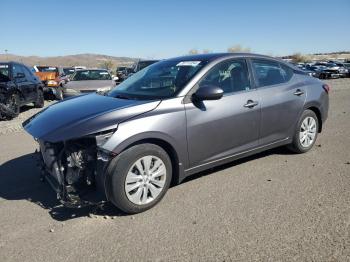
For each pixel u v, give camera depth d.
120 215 4.09
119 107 4.18
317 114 6.24
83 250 3.42
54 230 3.80
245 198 4.42
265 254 3.24
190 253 3.30
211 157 4.72
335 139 7.16
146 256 3.29
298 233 3.57
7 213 4.22
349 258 3.15
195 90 4.51
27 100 12.70
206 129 4.55
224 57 4.98
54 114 4.41
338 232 3.56
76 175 4.02
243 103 4.93
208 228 3.73
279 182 4.91
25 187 5.00
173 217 4.00
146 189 4.11
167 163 4.25
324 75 34.38
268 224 3.77
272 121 5.36
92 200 4.34
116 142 3.84
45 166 4.55
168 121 4.20
